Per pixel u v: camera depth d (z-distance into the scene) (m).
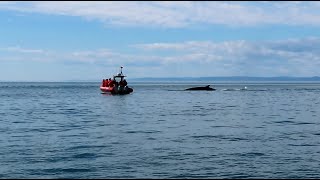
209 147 34.19
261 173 25.23
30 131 45.00
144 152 31.72
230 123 54.72
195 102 109.56
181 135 42.00
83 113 71.69
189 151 32.22
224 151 32.28
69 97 133.25
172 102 109.31
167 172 25.38
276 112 75.12
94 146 34.50
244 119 60.75
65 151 31.98
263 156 30.25
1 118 61.19
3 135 41.41
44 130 46.03
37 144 35.41
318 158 29.59
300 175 24.83
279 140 38.31
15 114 68.81
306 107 89.50
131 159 28.97
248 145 35.25
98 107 88.38
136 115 67.88
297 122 56.41
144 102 108.56
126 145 35.09
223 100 119.94
